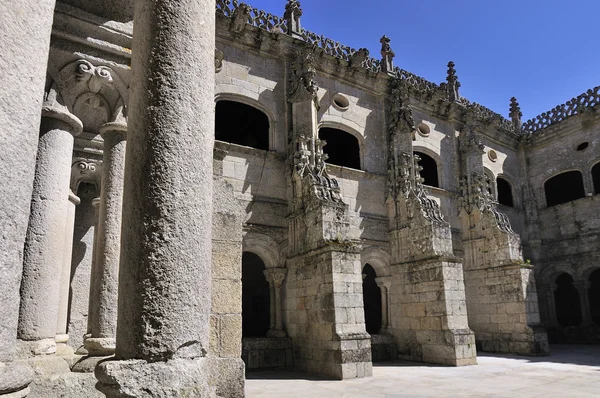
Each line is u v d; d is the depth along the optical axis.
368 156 21.05
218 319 6.65
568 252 25.89
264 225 17.11
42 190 5.46
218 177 7.27
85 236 12.07
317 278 14.98
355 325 14.16
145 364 3.28
